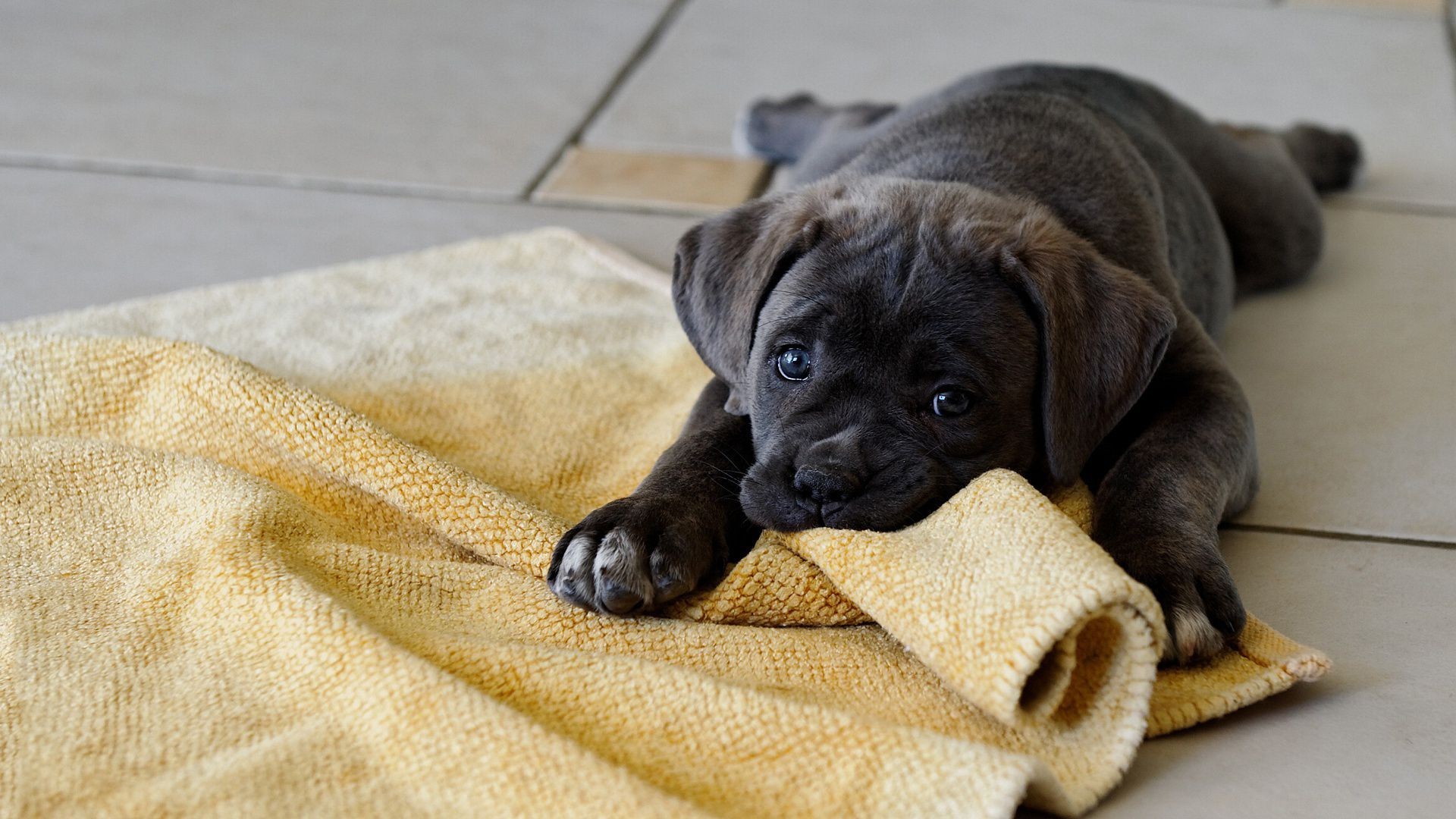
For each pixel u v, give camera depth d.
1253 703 0.77
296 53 1.66
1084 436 0.82
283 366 1.00
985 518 0.76
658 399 0.98
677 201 1.26
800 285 0.84
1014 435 0.82
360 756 0.71
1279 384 1.03
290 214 1.23
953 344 0.81
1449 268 1.18
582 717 0.73
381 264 1.13
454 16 1.83
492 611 0.79
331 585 0.79
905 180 0.89
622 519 0.79
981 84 1.08
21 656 0.75
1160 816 0.72
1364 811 0.73
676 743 0.72
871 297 0.82
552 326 1.05
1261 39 1.79
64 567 0.81
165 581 0.78
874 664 0.76
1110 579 0.71
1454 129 1.48
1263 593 0.85
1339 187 1.32
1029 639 0.71
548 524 0.82
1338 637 0.82
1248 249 1.13
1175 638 0.77
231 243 1.18
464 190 1.28
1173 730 0.76
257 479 0.84
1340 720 0.77
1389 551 0.88
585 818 0.68
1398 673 0.80
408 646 0.75
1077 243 0.84
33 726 0.72
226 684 0.74
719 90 1.57
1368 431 0.98
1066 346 0.82
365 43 1.71
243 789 0.69
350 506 0.85
